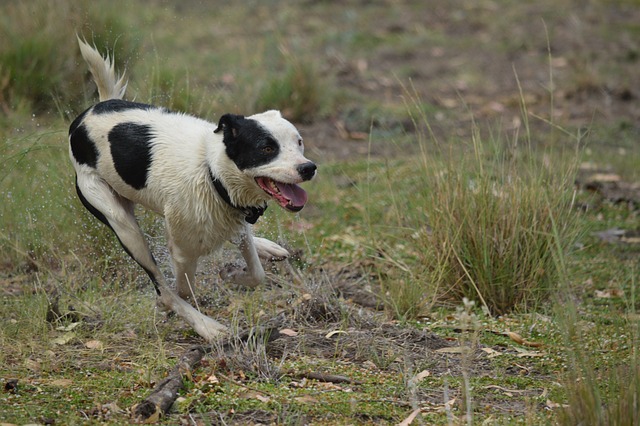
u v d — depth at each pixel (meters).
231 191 7.59
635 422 5.78
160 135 7.80
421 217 10.08
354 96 18.05
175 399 6.65
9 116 13.35
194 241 7.82
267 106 16.66
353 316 8.54
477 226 9.19
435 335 8.23
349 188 13.14
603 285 10.01
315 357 7.64
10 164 10.74
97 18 14.34
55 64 14.20
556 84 19.33
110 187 8.13
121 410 6.47
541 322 8.67
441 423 6.41
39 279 9.20
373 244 10.25
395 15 24.42
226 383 6.95
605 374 7.15
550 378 7.43
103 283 9.15
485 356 7.87
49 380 6.98
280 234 9.84
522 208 9.21
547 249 9.12
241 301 8.77
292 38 21.64
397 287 9.10
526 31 23.23
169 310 8.26
